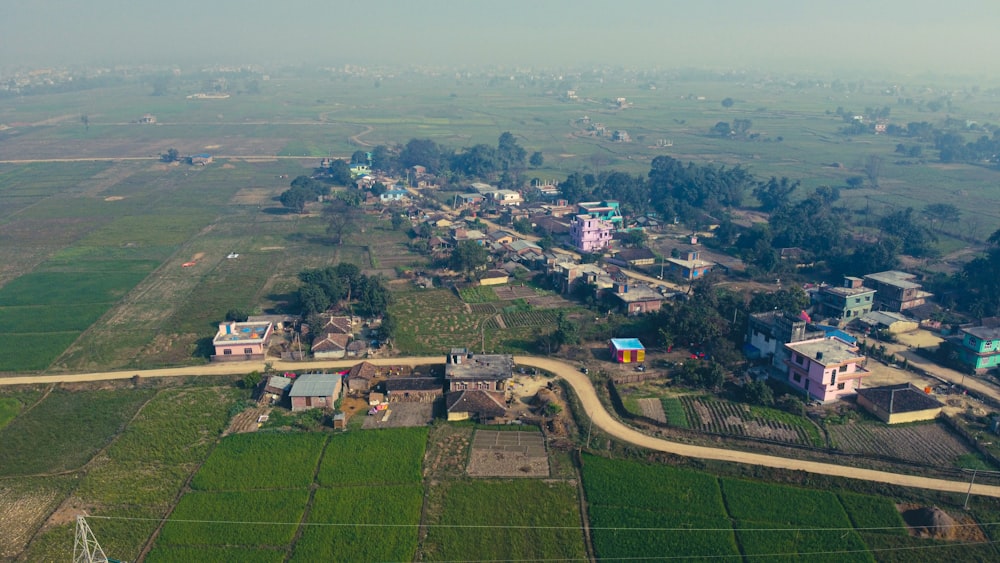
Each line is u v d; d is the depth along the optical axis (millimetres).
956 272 145125
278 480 77625
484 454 83125
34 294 141875
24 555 66375
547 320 128250
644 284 138625
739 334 115375
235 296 141375
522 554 67062
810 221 178750
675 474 79062
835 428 89500
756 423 90938
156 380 102500
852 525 70875
